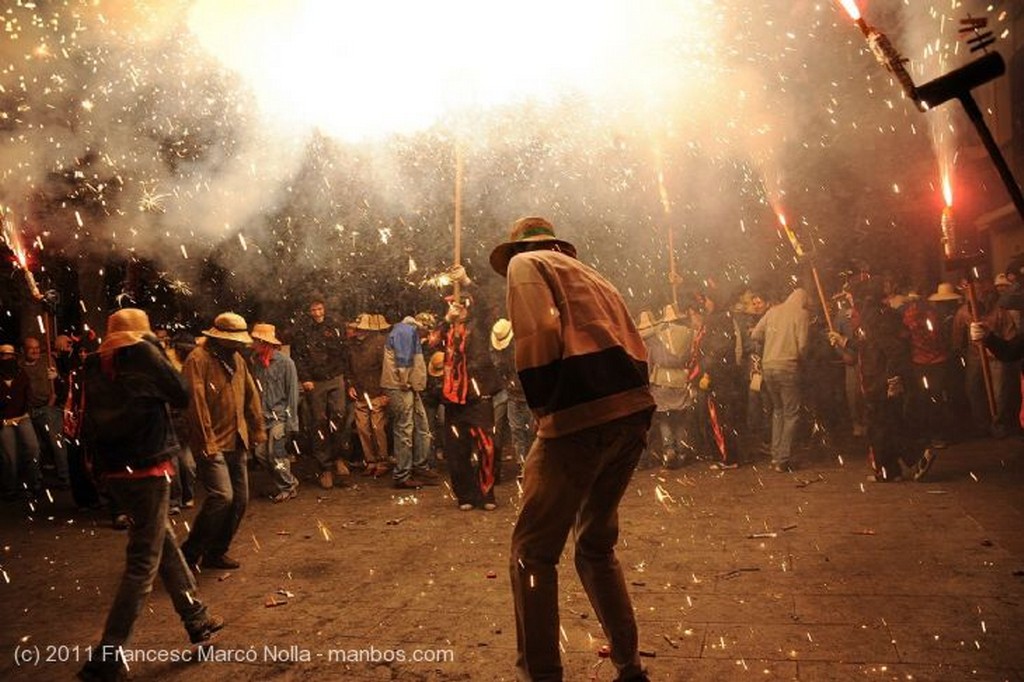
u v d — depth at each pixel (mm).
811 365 11188
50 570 6500
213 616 5117
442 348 9164
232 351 6172
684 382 9539
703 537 6406
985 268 13758
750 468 9352
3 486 9727
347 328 10227
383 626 4867
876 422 8008
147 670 4363
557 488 3348
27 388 9828
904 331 8250
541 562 3400
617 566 3645
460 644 4535
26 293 11328
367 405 10133
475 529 7215
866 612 4617
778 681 3840
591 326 3381
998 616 4461
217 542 6191
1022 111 12109
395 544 6789
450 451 8047
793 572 5402
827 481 8297
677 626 4562
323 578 5906
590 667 4117
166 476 4438
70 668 4496
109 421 4320
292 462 11523
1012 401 10031
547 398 3291
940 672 3840
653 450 10812
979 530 6109
